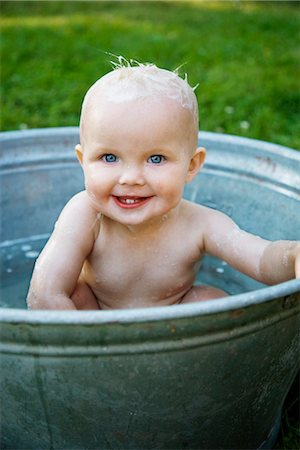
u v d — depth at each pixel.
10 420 1.32
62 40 4.88
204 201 2.03
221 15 5.89
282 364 1.37
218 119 3.46
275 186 1.87
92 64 4.34
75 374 1.19
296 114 3.64
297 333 1.34
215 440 1.40
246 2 6.49
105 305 1.65
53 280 1.52
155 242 1.58
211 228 1.61
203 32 5.23
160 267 1.60
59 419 1.28
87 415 1.26
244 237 1.58
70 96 3.79
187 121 1.42
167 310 1.06
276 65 4.41
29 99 3.74
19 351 1.16
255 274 1.56
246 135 3.31
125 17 5.72
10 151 1.99
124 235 1.57
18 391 1.24
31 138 2.01
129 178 1.38
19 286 1.97
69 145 2.06
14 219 2.05
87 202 1.59
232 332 1.19
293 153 1.83
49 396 1.23
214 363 1.22
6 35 4.96
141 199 1.42
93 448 1.33
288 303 1.22
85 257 1.59
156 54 4.54
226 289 1.97
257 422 1.47
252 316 1.18
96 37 4.97
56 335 1.12
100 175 1.40
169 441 1.34
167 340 1.15
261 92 3.85
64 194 2.10
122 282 1.60
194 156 1.52
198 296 1.65
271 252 1.52
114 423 1.28
